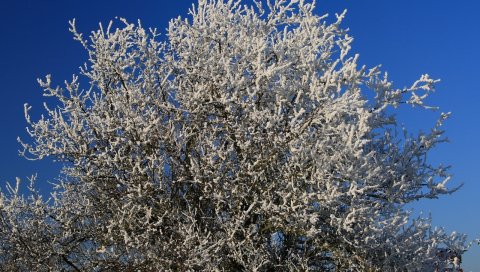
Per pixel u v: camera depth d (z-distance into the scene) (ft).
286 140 28.68
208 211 32.65
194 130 33.12
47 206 34.63
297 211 28.89
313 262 32.17
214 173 29.73
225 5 33.91
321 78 28.55
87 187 34.14
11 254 33.60
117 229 31.63
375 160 29.91
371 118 31.14
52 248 32.58
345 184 30.19
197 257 28.37
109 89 34.32
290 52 32.04
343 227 28.02
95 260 32.65
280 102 28.73
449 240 32.91
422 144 32.81
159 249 29.40
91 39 33.99
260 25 33.24
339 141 28.30
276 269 31.09
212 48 33.94
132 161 31.89
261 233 30.35
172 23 34.40
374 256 31.45
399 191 31.35
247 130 30.09
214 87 31.63
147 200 31.35
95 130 33.83
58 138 32.91
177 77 34.14
